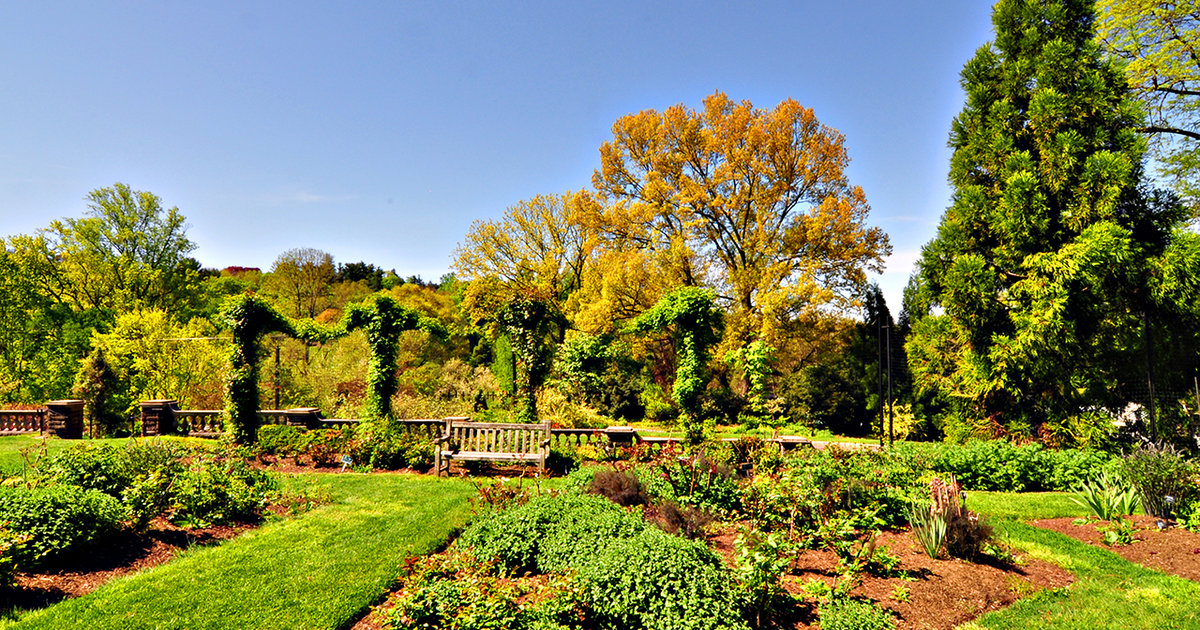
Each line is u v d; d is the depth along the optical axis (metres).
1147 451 8.45
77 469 6.88
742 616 4.28
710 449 9.52
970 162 15.07
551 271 30.58
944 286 15.08
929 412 20.86
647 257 25.53
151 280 28.45
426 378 22.27
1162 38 15.58
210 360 20.17
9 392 22.92
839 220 23.55
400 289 41.53
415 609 4.04
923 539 5.98
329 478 9.41
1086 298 12.92
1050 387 13.87
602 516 5.75
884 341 22.52
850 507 6.77
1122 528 6.84
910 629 4.39
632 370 22.91
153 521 6.44
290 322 13.20
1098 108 13.37
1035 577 5.51
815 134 25.11
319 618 4.48
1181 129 16.62
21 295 25.84
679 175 26.41
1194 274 12.14
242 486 7.44
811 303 22.72
